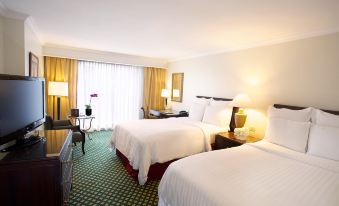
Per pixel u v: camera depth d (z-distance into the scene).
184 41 3.70
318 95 2.74
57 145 1.88
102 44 4.28
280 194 1.44
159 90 6.32
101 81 5.46
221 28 2.81
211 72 4.62
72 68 4.92
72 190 2.48
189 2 2.01
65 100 4.82
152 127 3.35
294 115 2.78
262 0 1.89
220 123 3.76
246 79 3.76
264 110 3.43
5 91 1.63
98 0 2.06
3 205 1.49
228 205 1.30
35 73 3.27
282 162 2.10
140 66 6.00
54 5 2.21
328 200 1.40
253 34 3.03
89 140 4.62
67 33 3.44
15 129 1.77
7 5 2.23
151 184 2.73
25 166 1.51
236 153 2.31
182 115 5.20
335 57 2.57
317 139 2.35
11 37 2.47
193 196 1.54
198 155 2.17
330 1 1.84
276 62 3.25
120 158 3.54
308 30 2.73
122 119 5.86
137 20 2.63
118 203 2.26
